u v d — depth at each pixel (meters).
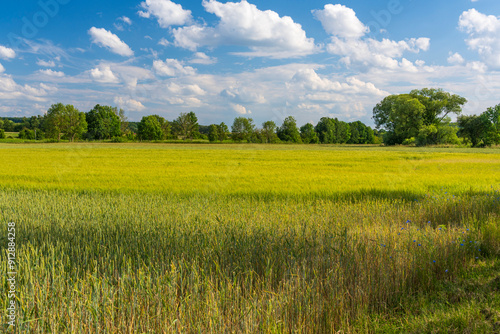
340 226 6.59
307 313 3.62
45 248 5.02
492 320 3.46
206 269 4.47
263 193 10.91
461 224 7.09
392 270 4.62
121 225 6.22
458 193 10.66
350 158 30.75
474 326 3.34
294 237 5.65
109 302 3.55
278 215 7.48
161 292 3.77
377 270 4.65
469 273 4.79
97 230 5.93
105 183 13.33
